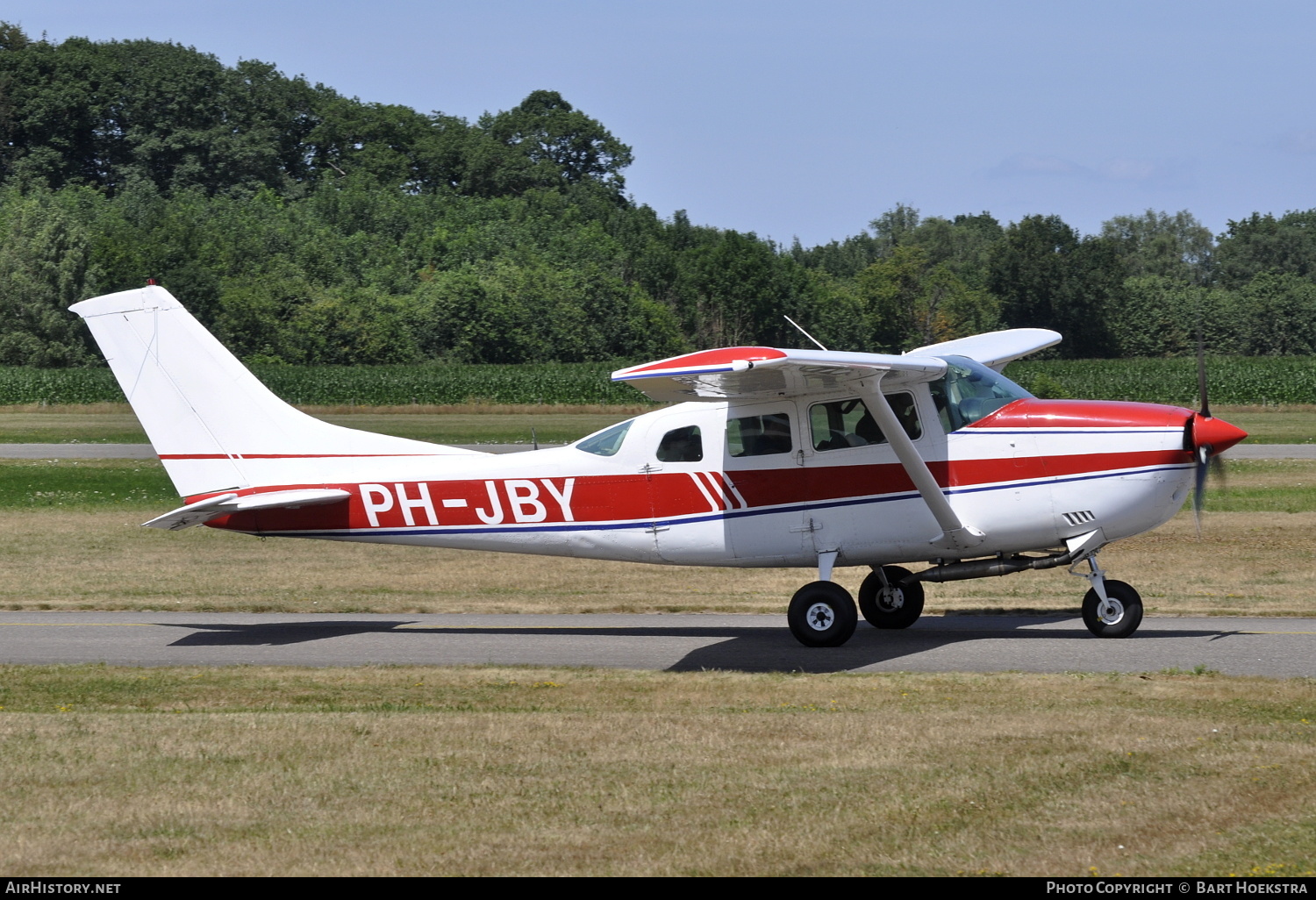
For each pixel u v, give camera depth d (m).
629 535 28.86
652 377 23.27
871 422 27.34
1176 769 16.36
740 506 28.02
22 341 182.25
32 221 197.50
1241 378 134.50
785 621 31.30
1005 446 27.05
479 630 30.53
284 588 37.50
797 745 17.89
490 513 29.55
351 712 20.73
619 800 15.48
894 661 25.42
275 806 15.38
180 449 30.30
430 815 15.00
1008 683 22.45
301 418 30.36
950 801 15.24
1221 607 31.45
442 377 141.75
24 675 24.52
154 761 17.42
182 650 27.80
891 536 27.31
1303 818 14.49
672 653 27.00
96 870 13.35
